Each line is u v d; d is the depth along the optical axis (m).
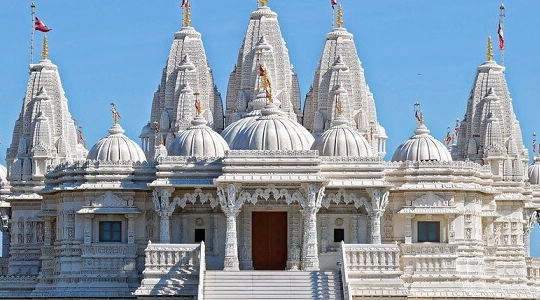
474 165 117.06
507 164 130.12
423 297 113.25
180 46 137.75
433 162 115.50
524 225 132.00
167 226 111.88
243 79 133.75
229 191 108.81
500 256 126.88
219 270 108.44
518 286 126.06
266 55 132.62
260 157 109.00
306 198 109.06
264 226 113.38
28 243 130.62
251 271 104.62
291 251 112.94
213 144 115.06
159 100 140.12
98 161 114.62
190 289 105.75
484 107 133.25
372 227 111.44
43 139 130.62
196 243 112.56
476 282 115.38
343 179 111.19
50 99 132.88
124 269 113.38
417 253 114.44
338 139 113.81
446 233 114.94
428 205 114.88
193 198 112.06
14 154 135.25
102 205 113.88
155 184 111.12
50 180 118.56
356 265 106.94
